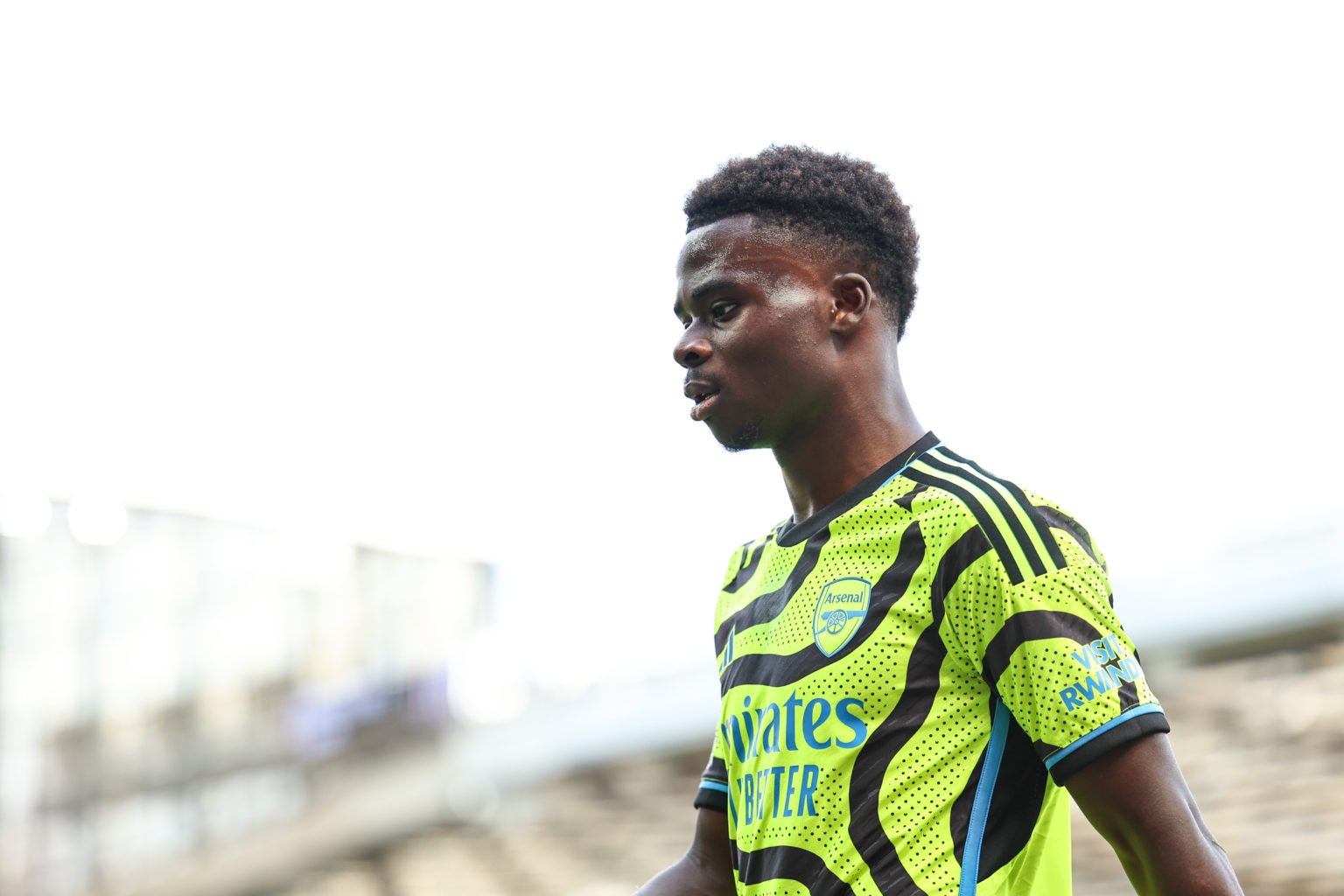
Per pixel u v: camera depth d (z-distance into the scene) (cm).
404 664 3397
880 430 451
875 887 395
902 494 430
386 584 3475
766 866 418
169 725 3356
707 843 493
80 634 3525
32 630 3559
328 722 2767
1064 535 409
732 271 450
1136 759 387
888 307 466
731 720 450
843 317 452
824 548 440
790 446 458
